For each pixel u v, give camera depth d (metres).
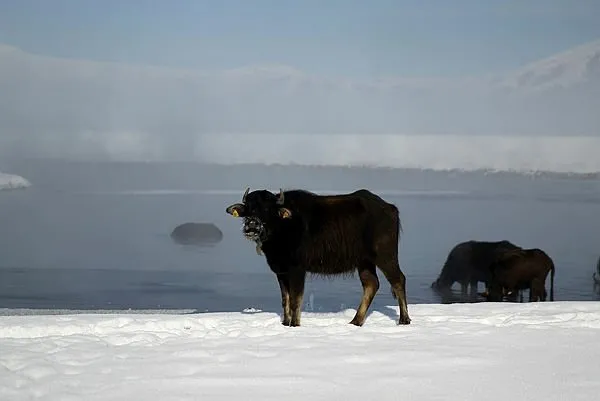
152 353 14.32
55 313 24.38
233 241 70.50
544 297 33.41
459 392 12.12
